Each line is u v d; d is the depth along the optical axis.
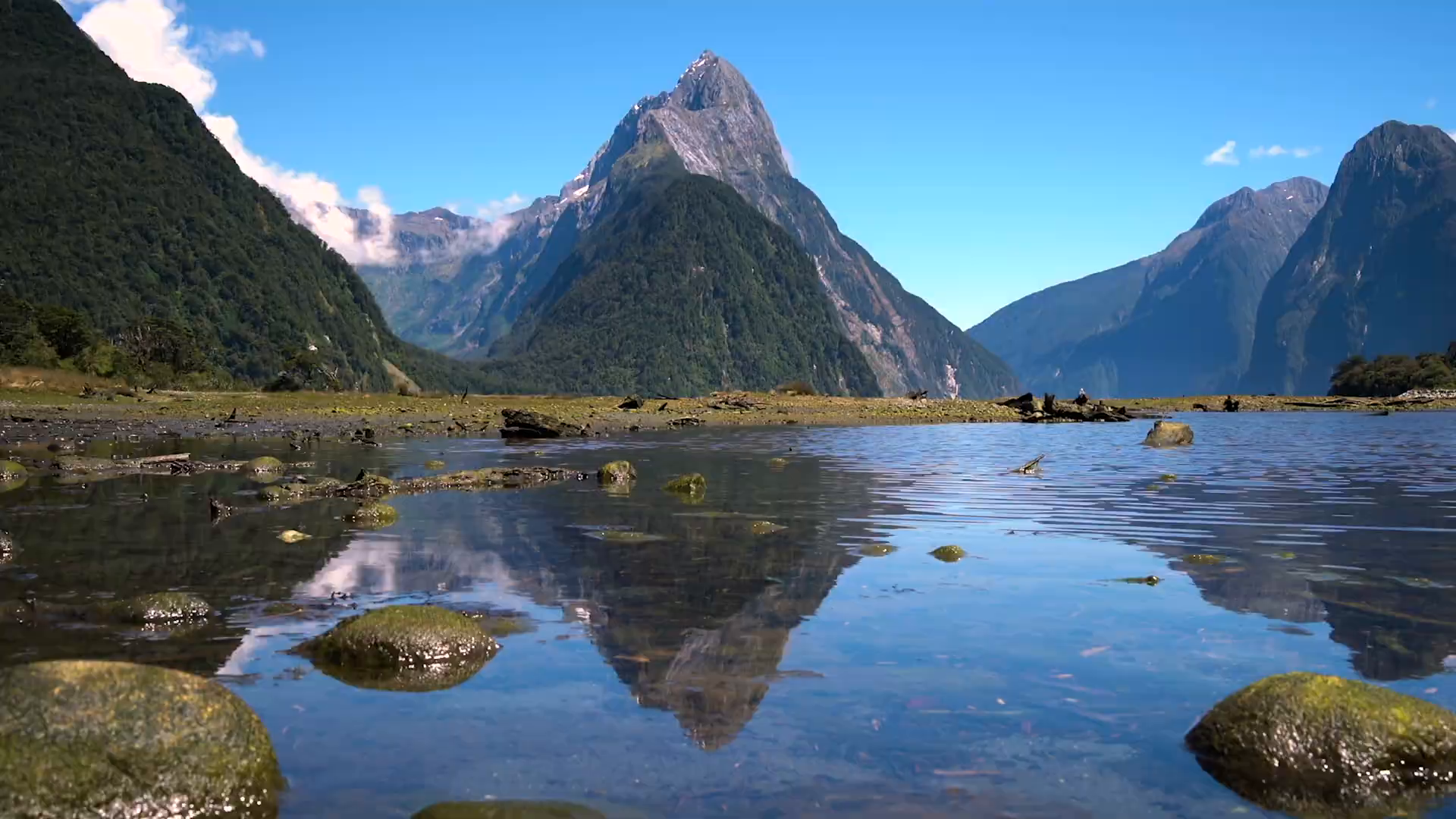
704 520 13.03
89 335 85.44
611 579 9.12
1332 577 9.19
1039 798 4.55
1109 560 10.11
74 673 4.65
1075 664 6.46
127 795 4.34
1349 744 4.91
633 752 5.01
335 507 14.31
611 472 18.25
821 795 4.54
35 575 9.24
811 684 6.06
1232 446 28.98
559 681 6.12
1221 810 4.48
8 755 4.28
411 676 6.22
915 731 5.30
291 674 6.25
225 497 15.29
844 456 25.56
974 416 51.75
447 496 15.84
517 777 4.72
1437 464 22.09
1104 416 49.12
